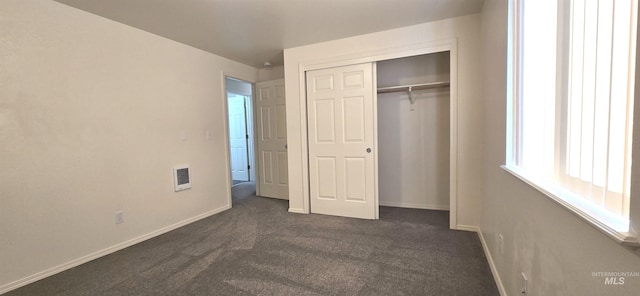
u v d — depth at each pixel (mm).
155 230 2904
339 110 3340
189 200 3305
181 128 3223
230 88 5207
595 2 780
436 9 2508
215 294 1803
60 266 2168
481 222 2588
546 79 1142
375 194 3240
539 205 1101
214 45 3346
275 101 4379
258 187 4695
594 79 787
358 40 3117
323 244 2557
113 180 2541
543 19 1168
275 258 2293
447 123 3510
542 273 1073
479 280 1885
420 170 3682
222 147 3809
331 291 1800
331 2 2322
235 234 2881
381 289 1807
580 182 860
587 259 747
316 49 3350
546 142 1142
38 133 2070
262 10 2434
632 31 630
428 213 3449
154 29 2801
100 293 1850
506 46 1632
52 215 2137
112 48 2547
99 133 2441
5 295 1850
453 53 2709
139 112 2770
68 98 2238
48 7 2127
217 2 2264
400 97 3707
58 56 2180
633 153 568
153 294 1822
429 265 2102
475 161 2713
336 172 3422
